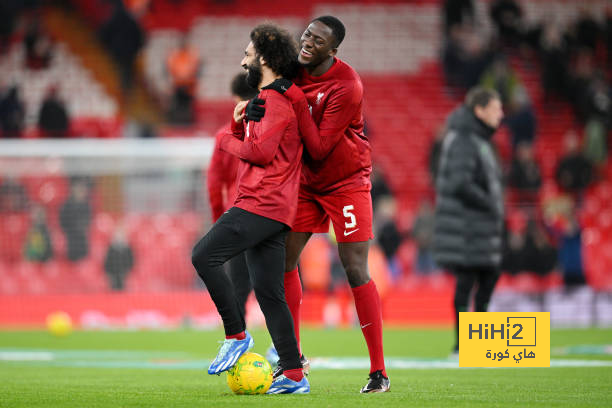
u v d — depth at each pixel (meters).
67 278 60.41
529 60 75.62
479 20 76.50
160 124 73.12
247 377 16.61
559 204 57.69
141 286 59.91
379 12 80.00
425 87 76.31
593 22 73.75
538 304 53.94
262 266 16.80
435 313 56.41
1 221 60.84
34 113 73.62
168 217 60.38
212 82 76.19
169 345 37.78
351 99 17.33
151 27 78.31
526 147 60.84
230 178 23.09
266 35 16.95
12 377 22.58
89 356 32.03
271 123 16.45
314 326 52.94
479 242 27.59
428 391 17.73
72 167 59.56
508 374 22.70
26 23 77.00
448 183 27.81
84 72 75.25
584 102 69.56
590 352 31.66
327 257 53.59
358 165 18.06
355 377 22.38
